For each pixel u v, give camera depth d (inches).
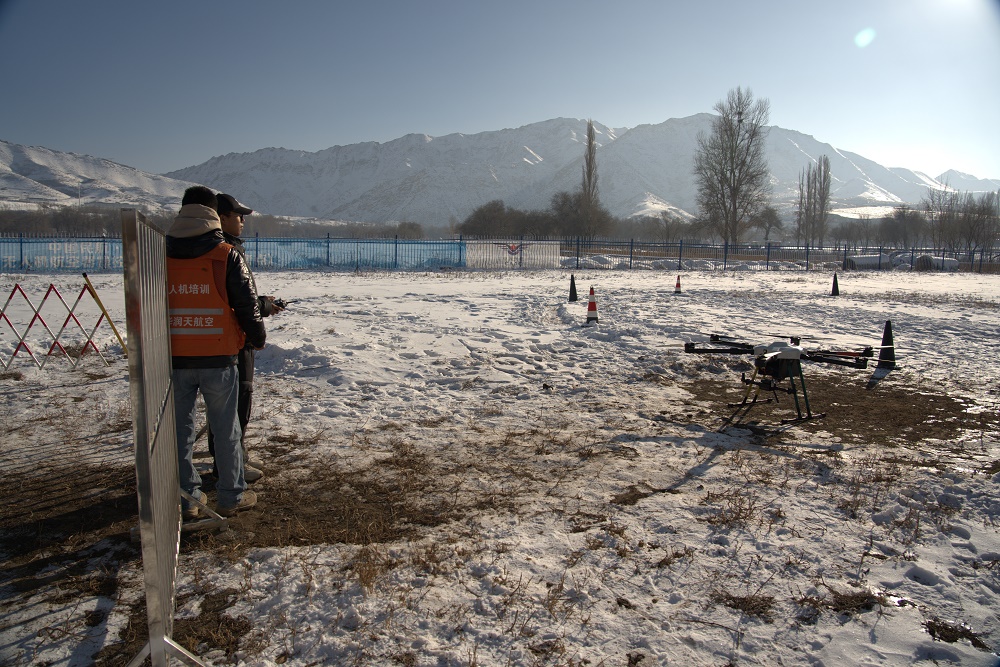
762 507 171.6
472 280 1042.1
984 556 148.9
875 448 224.1
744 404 279.3
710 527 159.3
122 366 328.2
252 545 146.6
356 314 543.5
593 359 369.4
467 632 115.6
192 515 155.3
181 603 122.9
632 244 1630.2
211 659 107.4
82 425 231.5
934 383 328.5
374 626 116.6
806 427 248.8
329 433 228.8
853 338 464.4
